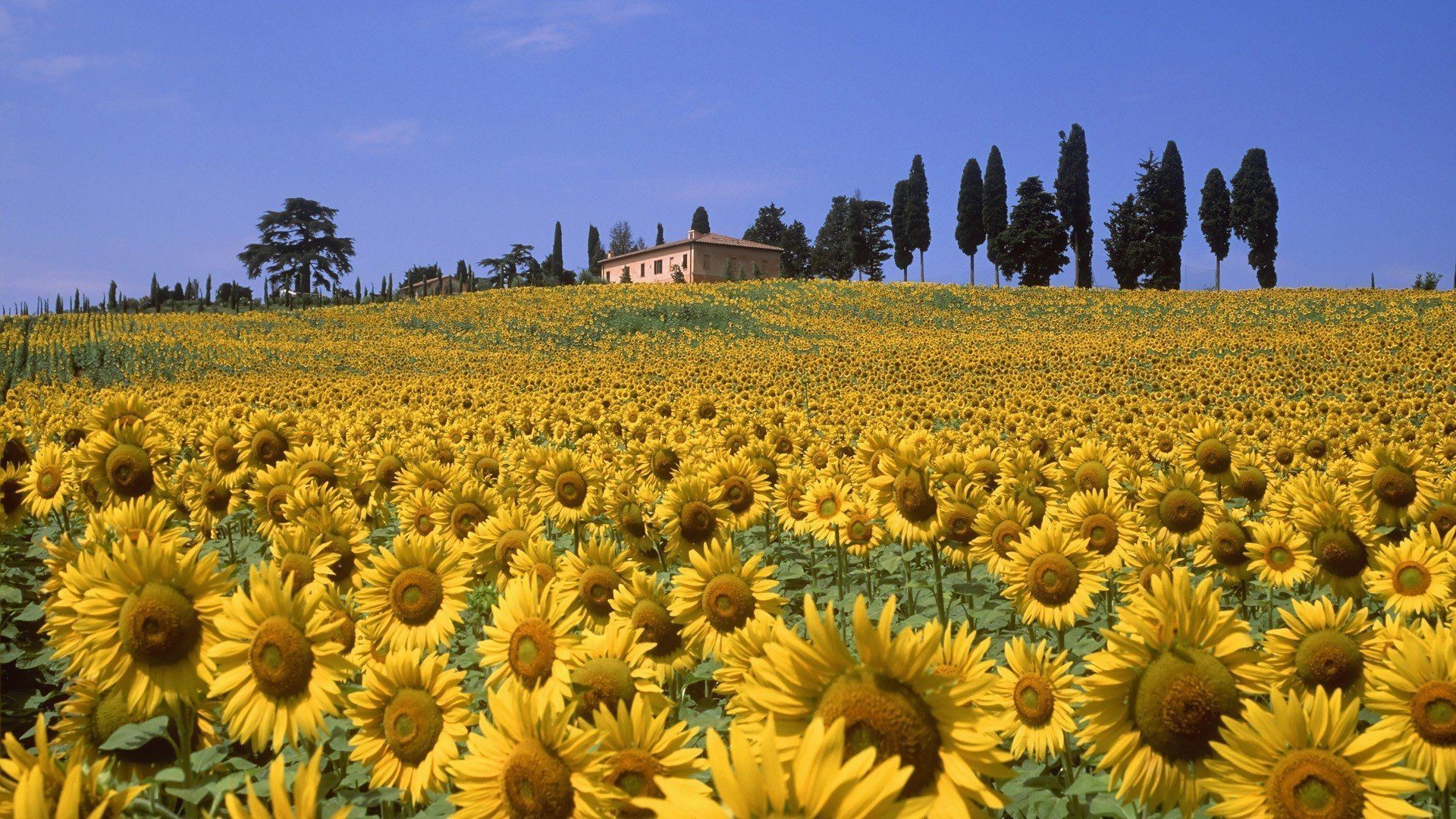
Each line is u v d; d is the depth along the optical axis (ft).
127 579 11.19
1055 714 13.98
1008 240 355.36
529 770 8.77
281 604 11.51
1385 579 19.80
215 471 29.55
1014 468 31.12
